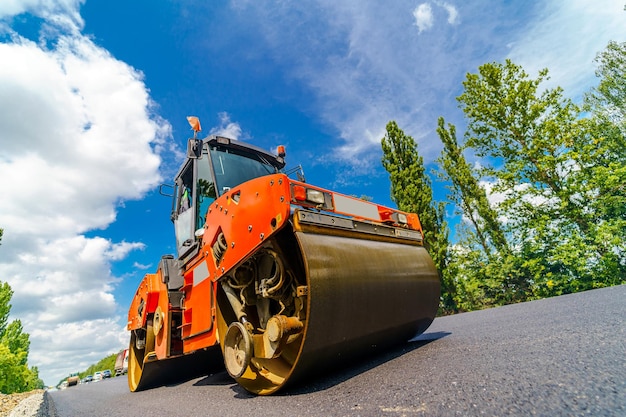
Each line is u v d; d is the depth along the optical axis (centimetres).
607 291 478
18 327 2738
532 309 428
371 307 233
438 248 1314
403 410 133
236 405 210
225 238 283
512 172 1233
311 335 192
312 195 235
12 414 570
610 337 181
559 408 105
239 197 272
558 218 1156
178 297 415
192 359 489
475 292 1218
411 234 325
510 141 1291
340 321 209
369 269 243
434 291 306
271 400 202
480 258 1295
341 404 159
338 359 221
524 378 139
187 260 381
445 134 1622
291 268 233
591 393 111
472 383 147
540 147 1195
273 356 208
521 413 108
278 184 224
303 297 219
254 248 240
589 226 1069
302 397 190
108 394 619
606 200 1066
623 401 101
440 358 212
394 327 256
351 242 249
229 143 425
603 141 1172
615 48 1403
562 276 1059
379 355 274
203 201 388
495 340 238
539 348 186
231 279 275
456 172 1553
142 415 250
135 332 539
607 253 1002
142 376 469
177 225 463
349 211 264
